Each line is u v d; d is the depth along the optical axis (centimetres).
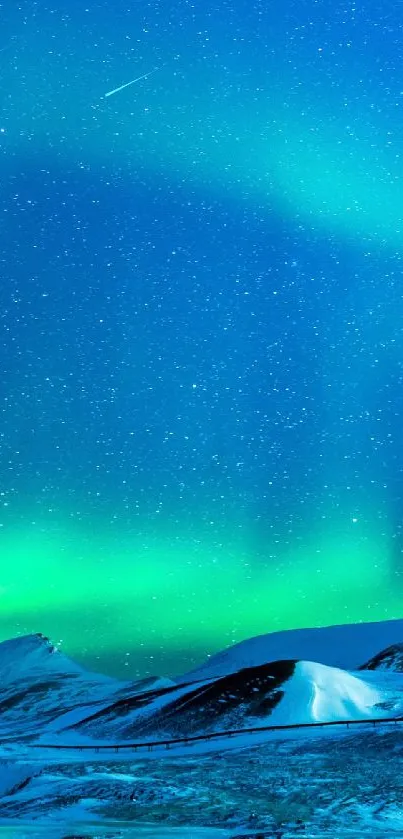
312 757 6059
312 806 4250
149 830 3434
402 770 5344
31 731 13338
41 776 5384
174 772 5572
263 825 3669
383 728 7194
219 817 3944
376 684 10462
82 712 14188
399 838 3172
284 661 10612
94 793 4681
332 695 9250
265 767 5688
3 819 4034
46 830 3434
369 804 4281
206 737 7938
